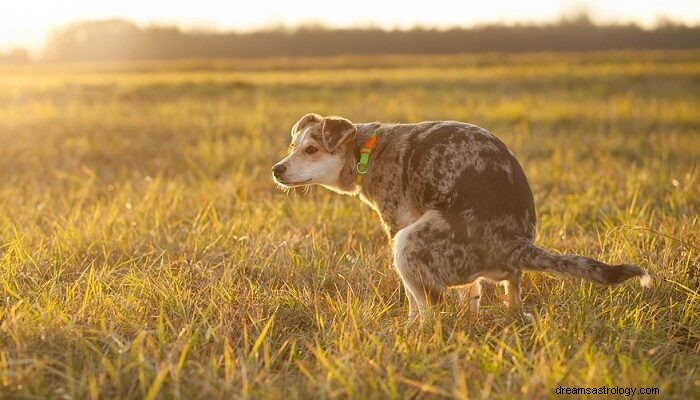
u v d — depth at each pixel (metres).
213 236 6.91
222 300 5.25
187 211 8.11
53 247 6.44
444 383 4.05
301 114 18.25
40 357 4.30
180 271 5.66
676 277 5.68
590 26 70.88
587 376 3.93
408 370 4.20
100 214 7.75
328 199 8.82
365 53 71.12
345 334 4.50
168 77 34.38
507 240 4.83
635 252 6.21
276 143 13.66
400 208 5.37
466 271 4.92
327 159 5.75
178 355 4.36
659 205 8.46
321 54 71.31
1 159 12.00
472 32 72.69
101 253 6.49
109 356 4.41
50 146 13.33
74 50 75.31
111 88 26.95
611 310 5.08
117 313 4.96
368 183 5.52
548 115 17.45
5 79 33.62
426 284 4.94
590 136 14.27
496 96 22.94
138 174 10.77
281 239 6.84
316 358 4.48
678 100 20.56
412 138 5.32
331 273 6.05
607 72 30.97
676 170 10.35
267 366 4.19
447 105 20.16
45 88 26.94
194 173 11.08
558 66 36.56
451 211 4.95
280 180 5.76
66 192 9.50
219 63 46.88
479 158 4.98
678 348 4.78
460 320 4.94
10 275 5.62
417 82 28.34
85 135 14.74
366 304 5.19
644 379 3.93
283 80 30.30
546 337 4.55
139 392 3.96
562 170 10.70
